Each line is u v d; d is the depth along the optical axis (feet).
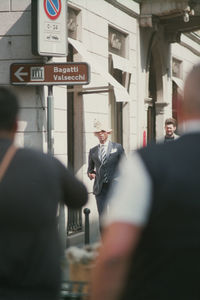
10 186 8.78
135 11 53.11
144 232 7.18
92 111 43.09
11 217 8.65
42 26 33.53
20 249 8.59
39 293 8.61
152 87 64.28
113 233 7.02
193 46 78.23
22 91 34.91
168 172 7.11
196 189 7.06
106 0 46.44
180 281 7.06
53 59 36.96
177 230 7.06
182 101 7.77
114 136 49.73
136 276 7.22
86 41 42.52
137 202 7.04
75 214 39.37
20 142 35.12
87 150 42.19
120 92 39.88
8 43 35.14
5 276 8.53
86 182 41.91
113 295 7.02
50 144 31.63
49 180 9.04
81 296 11.83
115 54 49.57
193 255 7.04
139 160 7.24
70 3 39.65
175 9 53.31
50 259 8.75
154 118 64.75
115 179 34.01
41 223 8.75
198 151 7.27
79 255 13.05
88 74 31.35
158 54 62.69
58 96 37.47
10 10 35.12
